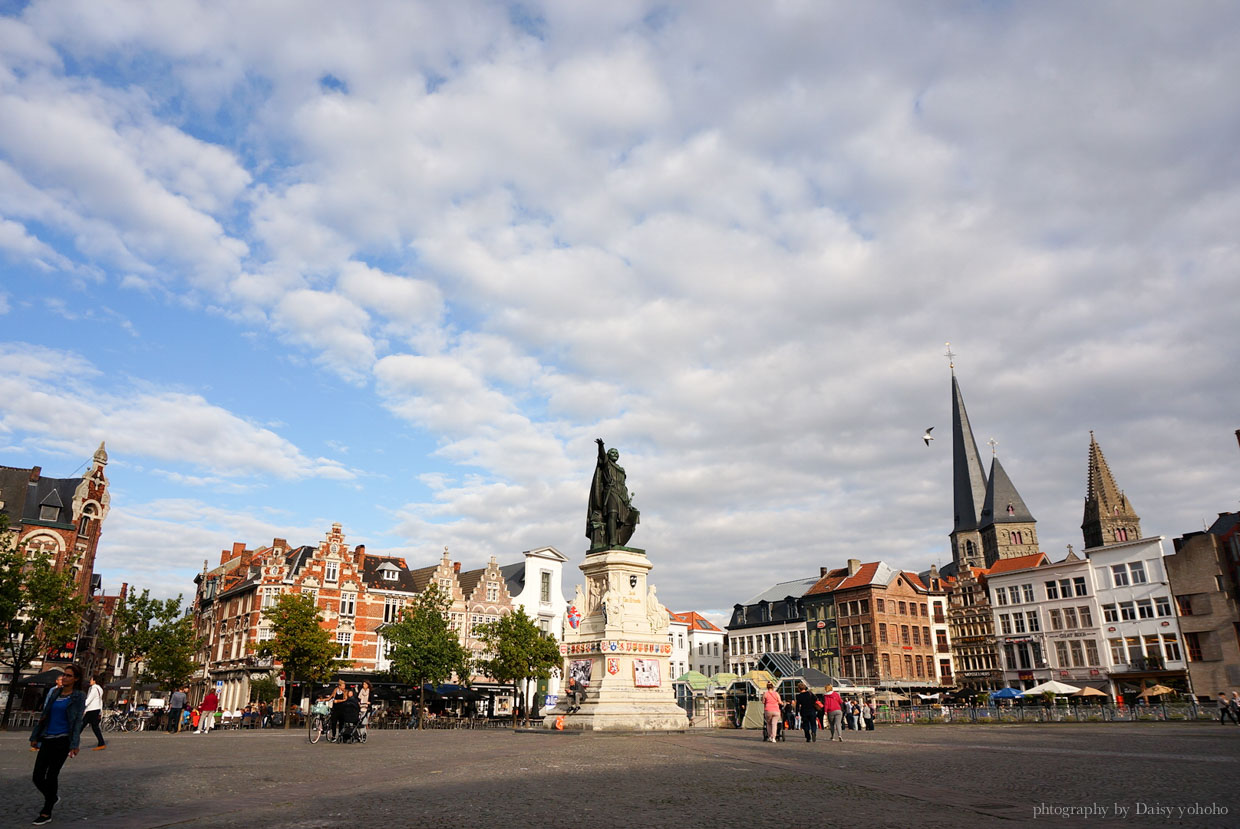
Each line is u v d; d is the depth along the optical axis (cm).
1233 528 7062
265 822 990
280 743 2809
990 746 2586
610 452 3628
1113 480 14275
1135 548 7712
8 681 6000
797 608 10925
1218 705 5388
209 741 2983
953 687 9588
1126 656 7631
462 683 6412
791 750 2352
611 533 3512
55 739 1002
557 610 8825
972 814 1063
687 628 12800
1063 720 5362
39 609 4581
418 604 5941
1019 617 8662
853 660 9731
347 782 1435
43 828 950
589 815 1049
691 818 1027
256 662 6738
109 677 10119
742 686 5884
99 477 7044
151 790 1319
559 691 7844
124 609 5350
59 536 6681
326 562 7281
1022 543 13938
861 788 1353
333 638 7094
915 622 9806
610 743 2558
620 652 3253
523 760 1895
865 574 9862
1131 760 1914
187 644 5469
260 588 6950
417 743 2727
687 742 2652
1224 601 7012
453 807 1116
